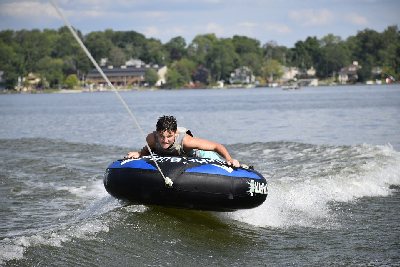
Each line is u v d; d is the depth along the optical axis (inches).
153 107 6299.2
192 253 840.9
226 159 986.1
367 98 7071.9
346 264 826.8
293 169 1469.0
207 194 922.7
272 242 913.5
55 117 4569.4
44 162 1603.1
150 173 928.9
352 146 1791.3
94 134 2866.6
